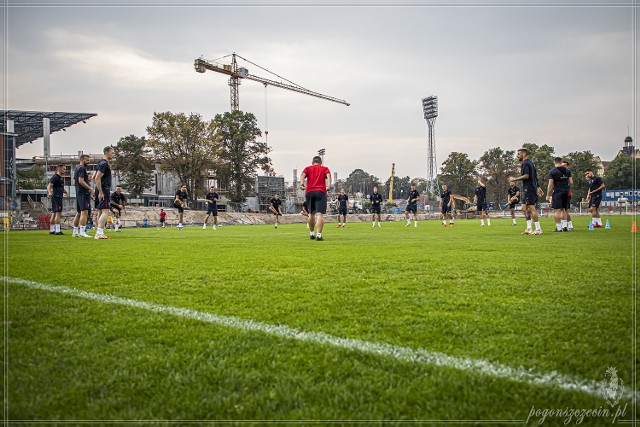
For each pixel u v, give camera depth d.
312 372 1.76
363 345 2.06
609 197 63.78
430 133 87.38
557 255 5.89
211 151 51.12
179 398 1.56
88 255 6.37
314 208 9.84
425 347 2.02
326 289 3.49
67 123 58.72
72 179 59.28
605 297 3.08
